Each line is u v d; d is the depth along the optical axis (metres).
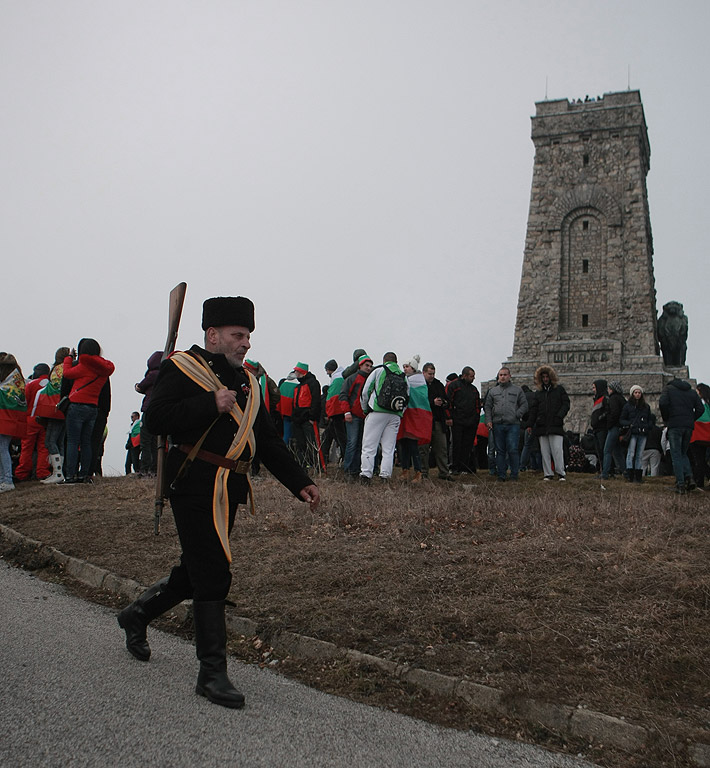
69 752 3.63
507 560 7.08
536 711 4.46
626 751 4.13
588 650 5.17
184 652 5.30
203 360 4.66
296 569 7.00
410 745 4.06
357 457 13.36
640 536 8.05
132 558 7.62
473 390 15.48
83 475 12.36
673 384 12.88
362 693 4.79
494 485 13.73
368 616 5.80
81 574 7.42
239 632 5.80
